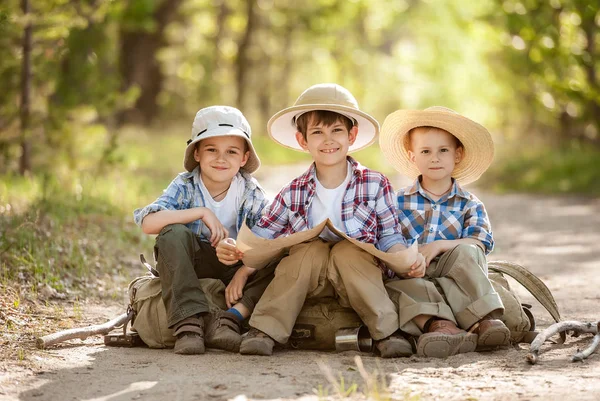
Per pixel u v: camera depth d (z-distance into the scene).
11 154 17.27
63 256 10.04
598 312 8.39
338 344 6.49
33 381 5.64
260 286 6.93
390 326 6.40
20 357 6.24
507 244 15.09
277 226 6.96
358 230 6.82
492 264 7.39
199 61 57.94
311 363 6.14
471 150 7.39
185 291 6.61
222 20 57.06
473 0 31.56
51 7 16.64
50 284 8.98
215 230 6.95
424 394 5.21
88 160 18.33
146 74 46.16
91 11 17.61
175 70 57.88
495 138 36.53
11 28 15.62
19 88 16.98
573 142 32.31
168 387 5.45
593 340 6.48
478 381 5.53
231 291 6.89
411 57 51.16
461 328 6.57
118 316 7.73
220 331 6.57
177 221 6.88
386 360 6.22
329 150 6.82
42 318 7.77
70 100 18.03
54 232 10.88
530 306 7.23
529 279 7.28
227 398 5.17
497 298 6.54
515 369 5.88
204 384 5.52
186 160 7.30
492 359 6.19
